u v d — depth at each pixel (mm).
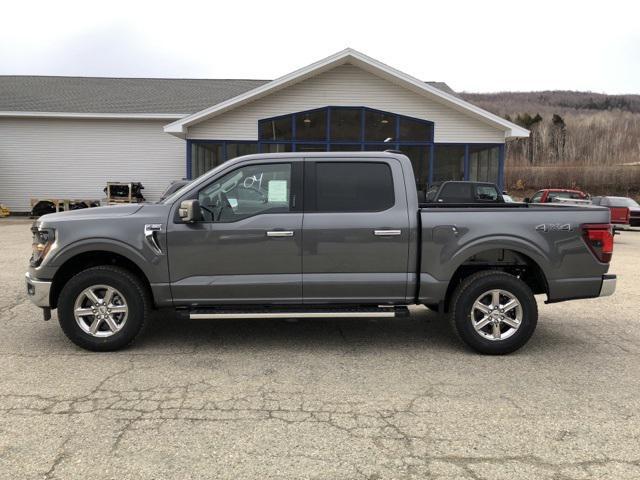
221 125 18609
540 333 5727
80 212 4961
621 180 54875
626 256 12562
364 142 18875
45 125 22062
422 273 4891
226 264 4824
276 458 3045
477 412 3680
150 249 4777
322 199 4895
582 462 3021
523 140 72188
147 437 3273
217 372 4422
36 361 4652
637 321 6273
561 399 3916
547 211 4898
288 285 4848
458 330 4918
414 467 2959
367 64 18016
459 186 14617
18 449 3119
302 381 4242
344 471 2916
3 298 7051
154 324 5938
